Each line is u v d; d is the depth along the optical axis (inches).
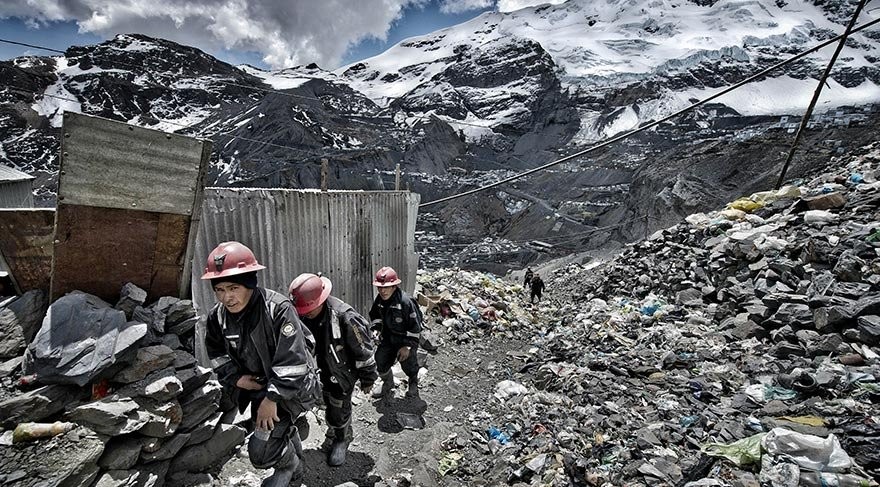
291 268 173.9
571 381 190.5
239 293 82.3
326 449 135.9
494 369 229.1
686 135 5012.3
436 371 216.4
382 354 175.0
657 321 273.9
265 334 86.1
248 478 108.1
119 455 83.6
